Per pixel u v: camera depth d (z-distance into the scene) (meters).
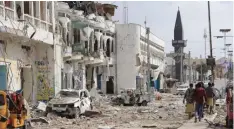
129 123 22.25
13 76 30.44
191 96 23.75
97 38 54.22
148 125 20.95
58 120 22.98
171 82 99.81
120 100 38.06
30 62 34.19
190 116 24.16
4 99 15.33
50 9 36.22
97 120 23.83
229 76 61.53
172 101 46.56
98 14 60.34
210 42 38.34
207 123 20.73
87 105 26.83
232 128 18.45
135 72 63.56
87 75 53.91
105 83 58.75
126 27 63.50
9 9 27.78
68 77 43.44
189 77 119.00
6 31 26.23
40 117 23.39
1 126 15.05
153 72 83.44
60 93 26.48
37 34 31.62
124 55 63.53
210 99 26.42
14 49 30.69
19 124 16.12
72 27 46.06
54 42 36.12
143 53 70.62
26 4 32.31
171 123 22.25
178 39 130.50
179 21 131.38
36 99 35.25
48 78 35.75
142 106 37.31
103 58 54.22
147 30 61.06
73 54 43.31
